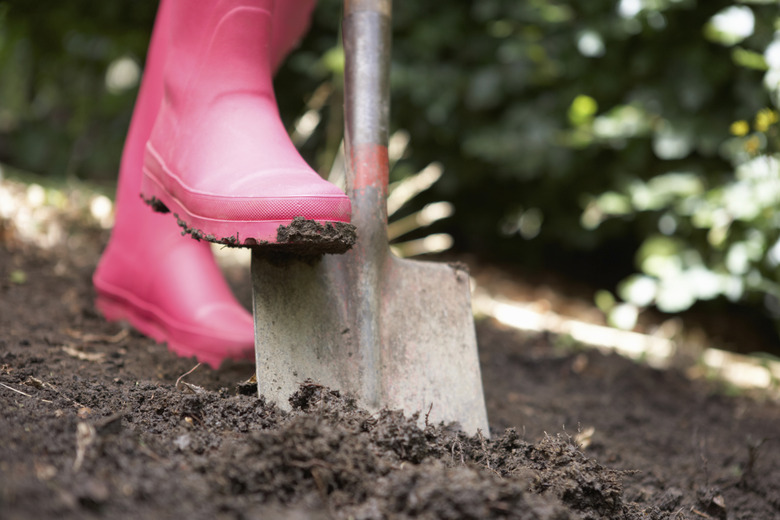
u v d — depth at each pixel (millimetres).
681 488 1266
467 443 1052
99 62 3686
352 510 779
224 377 1309
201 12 1179
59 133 3846
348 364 1132
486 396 1674
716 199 2480
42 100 4086
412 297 1214
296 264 1142
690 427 1736
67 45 3592
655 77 2693
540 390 1848
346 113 1219
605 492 944
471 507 756
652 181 2682
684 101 2572
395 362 1166
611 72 2787
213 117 1151
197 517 700
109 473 746
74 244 2359
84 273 2045
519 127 2896
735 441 1660
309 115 3053
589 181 2990
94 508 676
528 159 2848
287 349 1100
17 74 3705
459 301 1270
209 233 1055
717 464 1445
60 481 703
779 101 2260
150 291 1534
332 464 817
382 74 1218
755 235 2428
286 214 981
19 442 792
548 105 2887
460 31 3027
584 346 2316
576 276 3369
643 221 2840
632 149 2732
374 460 850
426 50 3000
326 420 944
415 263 1244
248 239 1005
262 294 1102
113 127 3666
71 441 813
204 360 1396
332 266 1165
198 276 1481
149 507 701
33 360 1252
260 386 1063
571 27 2787
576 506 932
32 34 3459
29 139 3803
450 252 3539
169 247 1510
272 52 1528
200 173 1101
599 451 1405
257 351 1079
